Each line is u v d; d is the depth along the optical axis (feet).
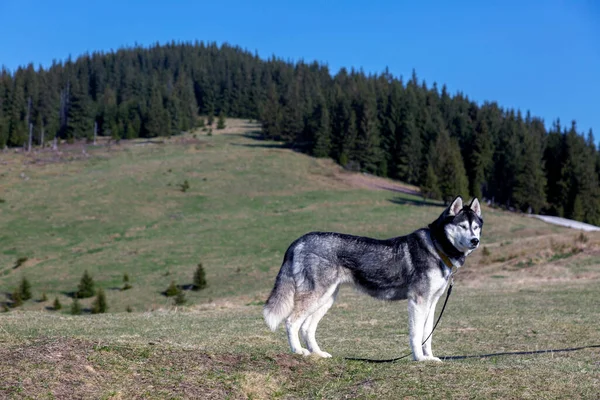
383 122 372.99
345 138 355.97
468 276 108.58
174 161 331.16
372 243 30.76
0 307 134.51
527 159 321.11
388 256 30.48
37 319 51.93
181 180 286.66
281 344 39.88
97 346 26.84
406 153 352.69
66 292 147.95
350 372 27.35
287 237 201.36
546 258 114.83
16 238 199.72
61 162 332.39
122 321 54.60
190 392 23.58
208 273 161.89
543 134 467.52
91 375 23.80
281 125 426.51
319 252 30.48
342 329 51.93
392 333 49.37
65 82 566.77
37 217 224.53
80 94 458.09
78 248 190.70
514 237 205.98
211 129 497.46
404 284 30.60
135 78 598.75
